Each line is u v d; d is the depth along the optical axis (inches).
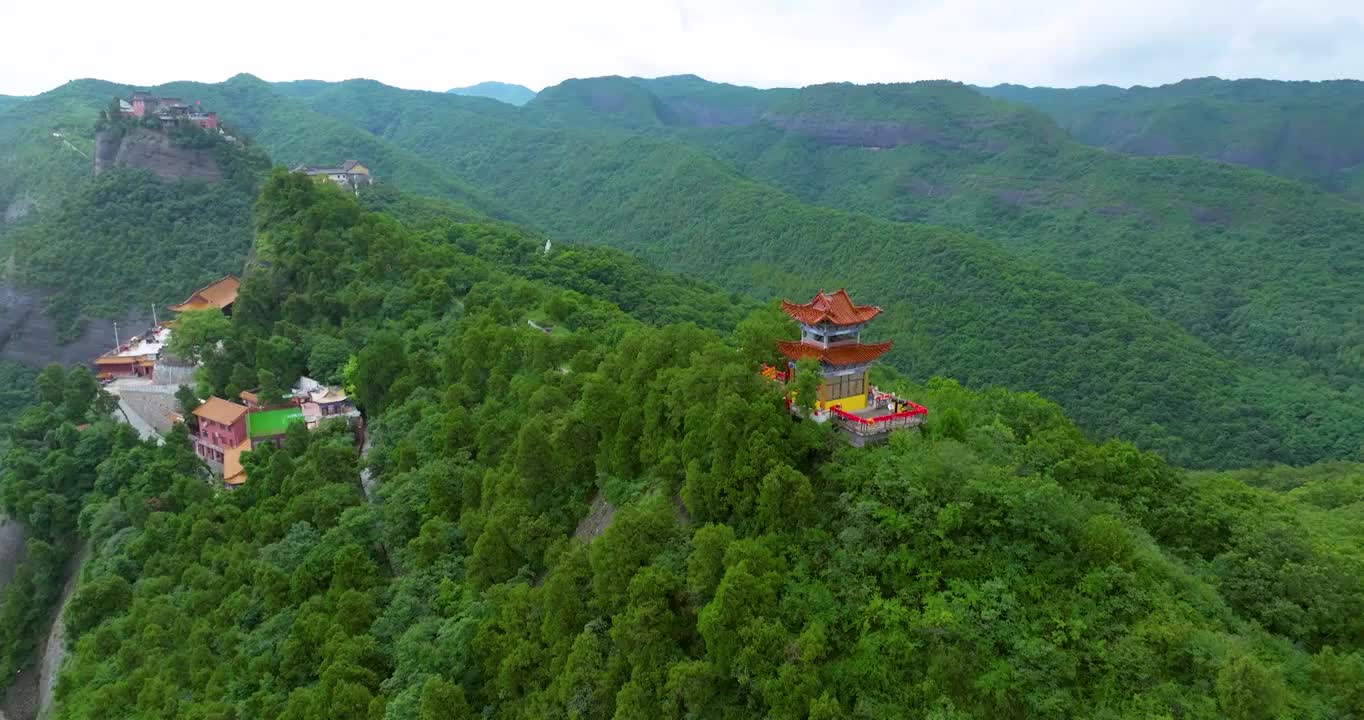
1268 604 1734.7
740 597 1537.9
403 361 3713.1
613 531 1822.1
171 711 2330.2
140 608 2854.3
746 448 1828.2
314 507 2896.2
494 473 2496.3
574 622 1846.7
